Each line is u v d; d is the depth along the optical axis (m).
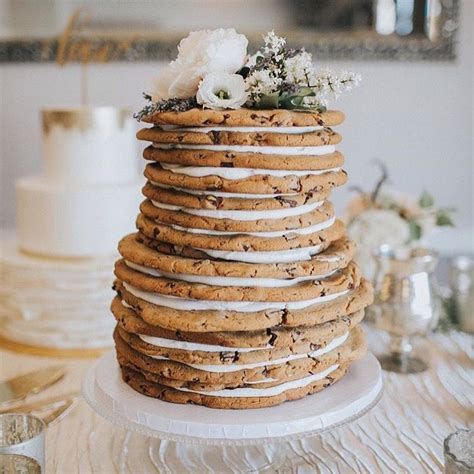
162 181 1.05
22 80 2.57
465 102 2.72
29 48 2.54
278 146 1.02
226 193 1.02
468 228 2.81
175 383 1.06
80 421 1.28
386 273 1.50
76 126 1.68
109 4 2.52
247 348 1.03
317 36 2.57
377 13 2.58
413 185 2.77
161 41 2.55
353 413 1.06
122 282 1.15
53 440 1.21
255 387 1.04
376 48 2.61
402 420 1.27
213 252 1.04
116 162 1.73
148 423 1.03
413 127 2.72
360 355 1.13
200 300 1.03
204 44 1.07
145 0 2.52
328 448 1.19
